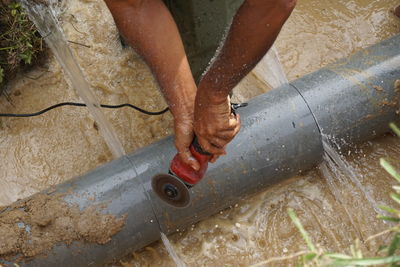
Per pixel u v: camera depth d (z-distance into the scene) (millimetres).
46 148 3020
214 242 2678
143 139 3014
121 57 3270
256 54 1508
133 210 2389
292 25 3438
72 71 3188
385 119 2678
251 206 2768
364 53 2744
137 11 1737
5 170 2969
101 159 2973
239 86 3195
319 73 2697
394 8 3469
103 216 2346
